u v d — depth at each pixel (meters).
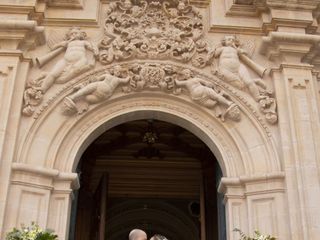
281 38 10.77
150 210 21.23
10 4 10.79
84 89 10.35
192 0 11.73
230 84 10.75
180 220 21.14
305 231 9.07
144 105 10.78
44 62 10.63
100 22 11.38
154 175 16.92
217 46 11.16
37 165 9.70
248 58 11.00
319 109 10.66
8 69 10.23
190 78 10.77
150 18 11.41
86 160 13.88
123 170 16.59
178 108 10.76
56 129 10.14
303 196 9.40
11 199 9.23
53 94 10.37
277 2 11.21
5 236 8.86
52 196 9.71
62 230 9.47
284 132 10.13
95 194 13.35
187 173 16.78
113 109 10.68
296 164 9.70
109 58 10.79
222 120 10.52
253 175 9.83
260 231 9.45
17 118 9.88
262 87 10.70
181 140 14.23
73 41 10.91
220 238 11.07
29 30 10.50
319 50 11.06
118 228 21.86
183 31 11.25
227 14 11.55
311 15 11.30
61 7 11.40
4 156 9.46
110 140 14.20
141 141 14.38
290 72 10.70
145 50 10.91
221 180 10.05
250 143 10.26
